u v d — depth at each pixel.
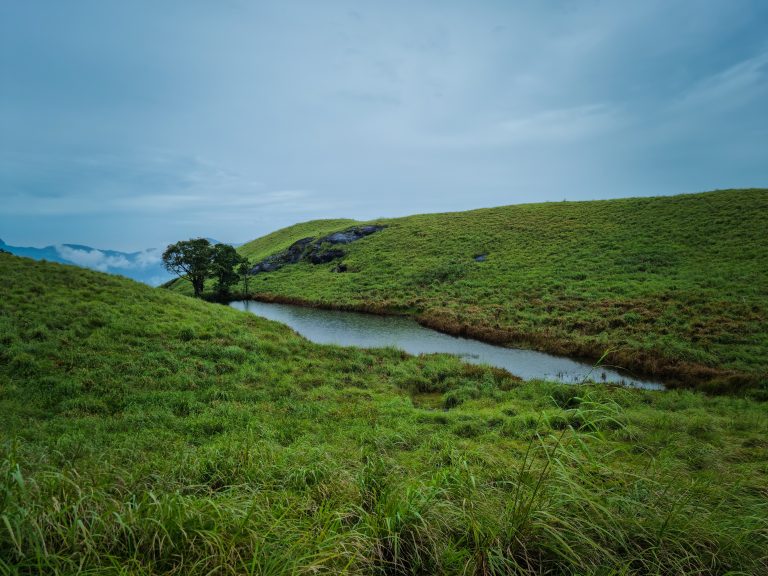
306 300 41.53
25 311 16.44
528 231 48.25
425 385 15.80
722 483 4.98
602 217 47.06
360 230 63.88
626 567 2.95
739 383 14.44
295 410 11.50
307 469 5.53
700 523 3.49
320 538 3.02
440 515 3.43
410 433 9.62
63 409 10.21
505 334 24.08
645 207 46.88
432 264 44.56
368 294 39.91
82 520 3.04
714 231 36.19
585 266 35.03
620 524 3.47
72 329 15.61
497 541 3.14
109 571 2.61
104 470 4.66
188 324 18.61
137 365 13.56
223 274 48.22
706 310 22.62
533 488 3.72
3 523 2.73
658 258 33.03
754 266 28.03
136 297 21.80
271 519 3.41
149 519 2.98
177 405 11.21
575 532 3.19
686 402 12.44
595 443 7.93
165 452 7.61
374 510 3.67
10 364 12.25
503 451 8.45
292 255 63.38
